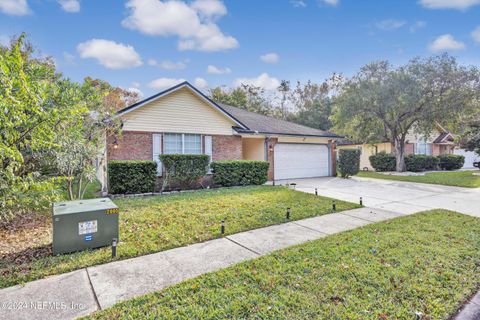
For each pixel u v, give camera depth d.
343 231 5.22
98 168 11.81
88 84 7.75
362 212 6.89
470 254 3.96
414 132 19.19
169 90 11.02
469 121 18.25
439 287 3.04
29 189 4.49
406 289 2.99
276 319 2.49
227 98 33.41
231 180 11.59
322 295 2.88
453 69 16.31
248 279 3.25
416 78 16.70
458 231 5.12
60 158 5.79
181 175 10.50
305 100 40.06
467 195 9.80
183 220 5.85
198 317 2.53
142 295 2.93
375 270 3.44
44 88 4.96
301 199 8.34
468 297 2.87
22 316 2.56
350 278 3.24
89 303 2.79
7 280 3.21
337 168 17.06
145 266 3.68
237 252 4.17
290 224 5.75
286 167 15.19
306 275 3.32
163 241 4.60
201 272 3.50
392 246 4.30
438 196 9.58
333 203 7.16
